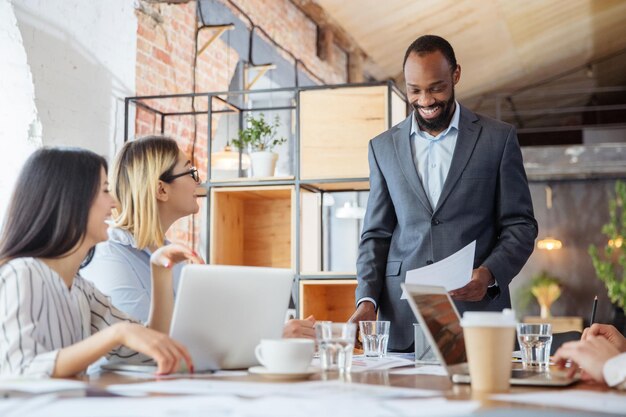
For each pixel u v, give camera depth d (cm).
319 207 457
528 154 1057
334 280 409
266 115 709
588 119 1427
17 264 149
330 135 414
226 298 154
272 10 666
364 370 161
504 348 122
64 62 399
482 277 222
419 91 252
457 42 909
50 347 152
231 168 494
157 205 239
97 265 223
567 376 145
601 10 966
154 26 486
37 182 160
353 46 834
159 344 138
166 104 501
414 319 246
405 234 254
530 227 248
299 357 138
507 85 1187
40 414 94
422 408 97
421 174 262
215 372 155
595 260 945
